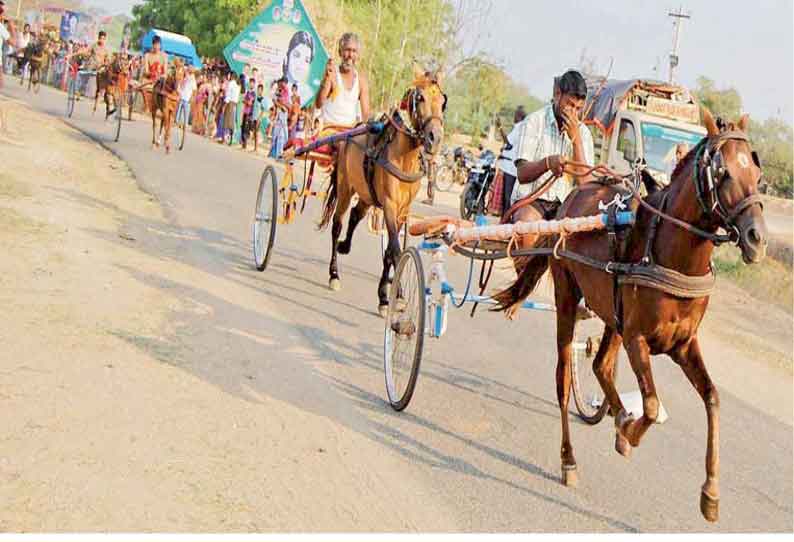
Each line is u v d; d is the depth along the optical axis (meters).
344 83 10.31
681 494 6.14
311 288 10.02
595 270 5.65
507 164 7.28
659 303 5.05
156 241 10.80
